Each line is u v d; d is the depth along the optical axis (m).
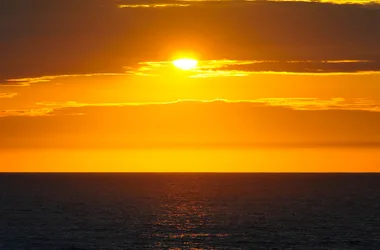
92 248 155.25
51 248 155.12
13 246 157.50
